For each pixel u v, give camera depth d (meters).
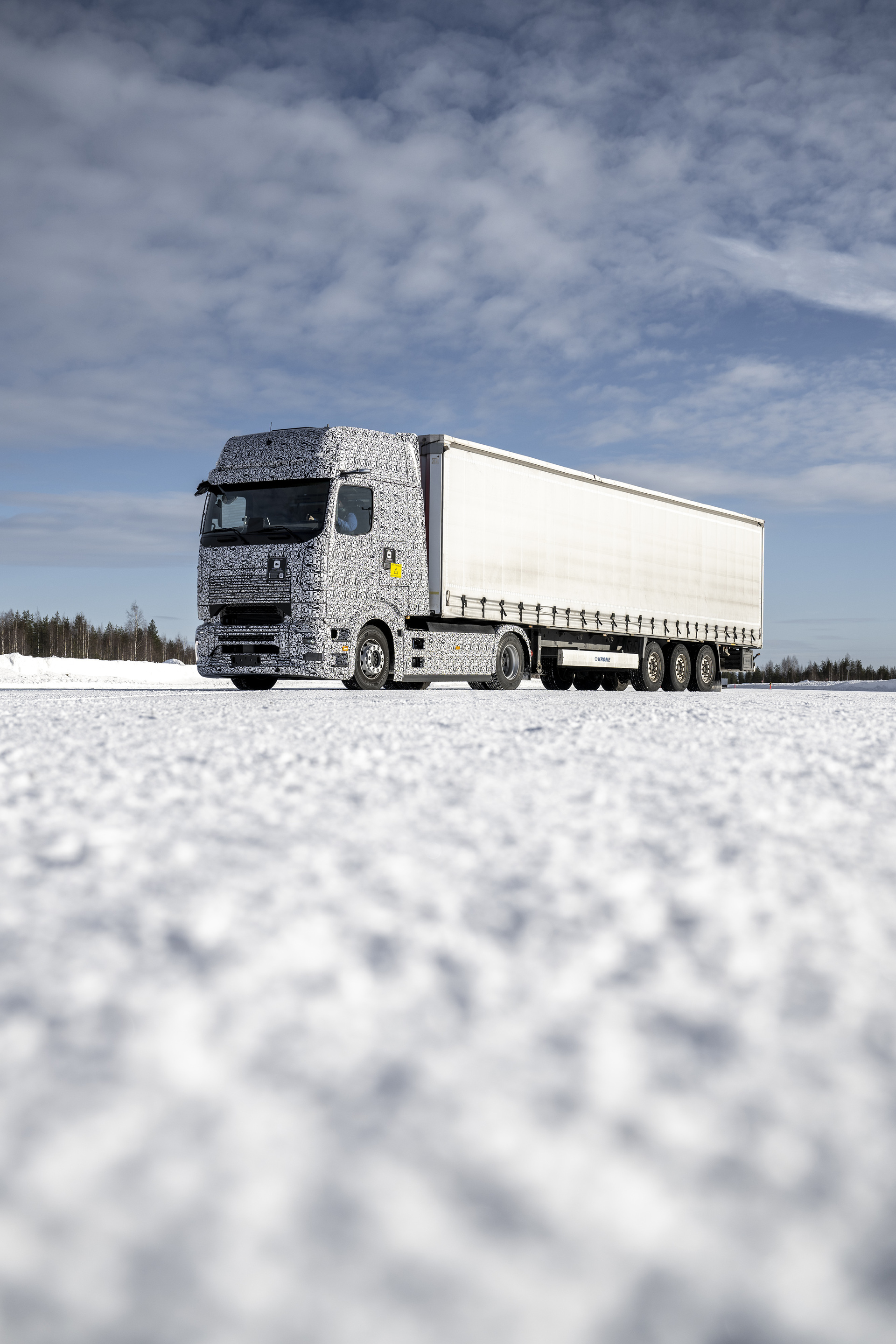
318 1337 0.52
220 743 3.93
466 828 2.05
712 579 20.77
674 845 1.88
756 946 1.25
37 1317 0.54
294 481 12.61
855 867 1.74
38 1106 0.77
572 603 16.64
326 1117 0.76
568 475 16.59
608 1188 0.67
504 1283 0.57
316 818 2.18
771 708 7.71
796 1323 0.54
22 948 1.19
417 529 13.60
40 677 25.89
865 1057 0.90
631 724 5.08
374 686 13.06
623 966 1.15
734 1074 0.86
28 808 2.30
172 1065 0.85
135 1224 0.62
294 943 1.21
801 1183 0.69
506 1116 0.77
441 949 1.20
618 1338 0.53
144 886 1.52
